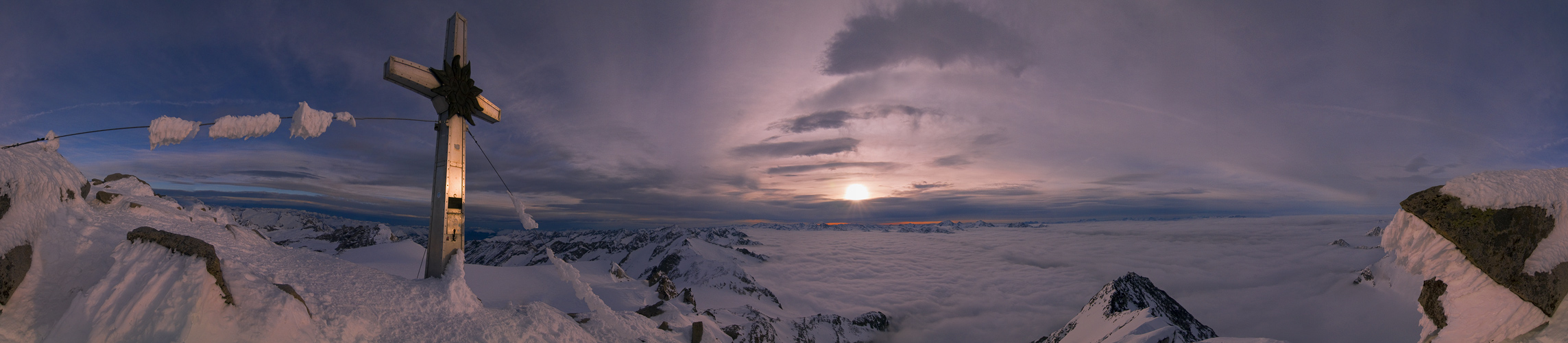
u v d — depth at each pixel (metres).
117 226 10.20
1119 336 29.14
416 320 11.05
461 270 13.80
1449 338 4.39
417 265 73.25
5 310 7.53
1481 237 4.11
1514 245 3.99
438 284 13.36
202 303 7.91
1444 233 4.31
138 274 8.36
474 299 13.12
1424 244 4.73
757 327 37.75
